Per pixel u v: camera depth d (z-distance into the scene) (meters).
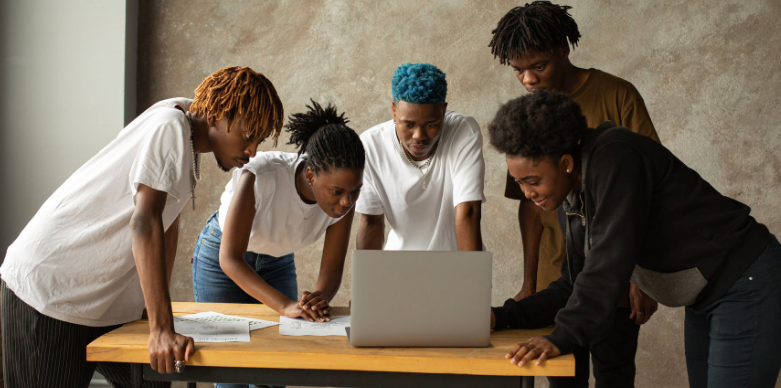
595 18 3.49
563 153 1.60
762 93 3.38
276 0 3.68
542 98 1.60
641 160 1.56
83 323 1.72
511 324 1.79
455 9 3.56
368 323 1.55
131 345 1.55
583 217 1.78
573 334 1.51
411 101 2.06
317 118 2.12
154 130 1.65
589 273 1.53
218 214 2.36
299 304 1.87
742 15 3.38
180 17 3.71
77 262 1.69
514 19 2.30
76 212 1.69
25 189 3.54
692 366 1.94
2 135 3.54
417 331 1.56
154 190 1.63
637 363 3.52
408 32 3.60
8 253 1.74
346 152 1.86
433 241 2.40
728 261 1.62
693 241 1.62
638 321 2.13
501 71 3.54
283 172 2.07
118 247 1.70
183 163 1.66
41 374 1.71
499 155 3.55
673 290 1.70
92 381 3.52
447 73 3.57
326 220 2.19
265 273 2.36
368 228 2.45
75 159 3.52
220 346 1.55
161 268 1.58
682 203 1.59
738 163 3.41
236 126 1.71
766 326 1.60
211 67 3.71
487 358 1.50
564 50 2.31
